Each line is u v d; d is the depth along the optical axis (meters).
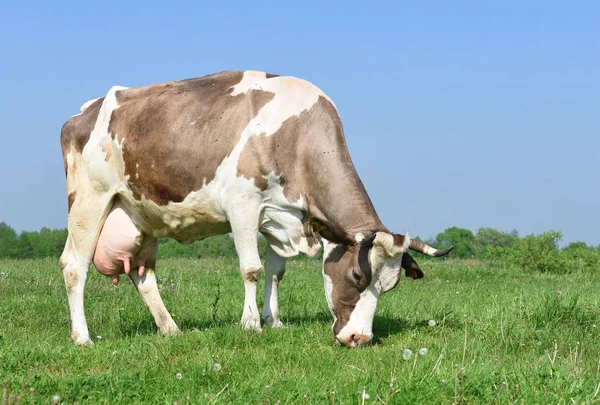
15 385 4.81
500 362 5.57
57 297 10.34
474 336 6.80
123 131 7.92
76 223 8.13
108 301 9.96
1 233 38.97
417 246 6.53
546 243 18.56
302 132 7.20
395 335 7.01
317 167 7.07
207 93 7.70
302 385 4.89
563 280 15.00
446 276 14.93
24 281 12.45
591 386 4.84
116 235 8.11
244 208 7.27
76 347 6.55
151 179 7.70
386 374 5.05
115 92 8.27
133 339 6.96
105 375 5.07
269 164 7.19
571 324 7.32
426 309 8.23
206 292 11.21
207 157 7.38
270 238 7.65
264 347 6.45
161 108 7.74
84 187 8.18
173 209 7.69
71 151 8.34
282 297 10.27
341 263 6.66
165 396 4.64
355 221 6.78
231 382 5.04
